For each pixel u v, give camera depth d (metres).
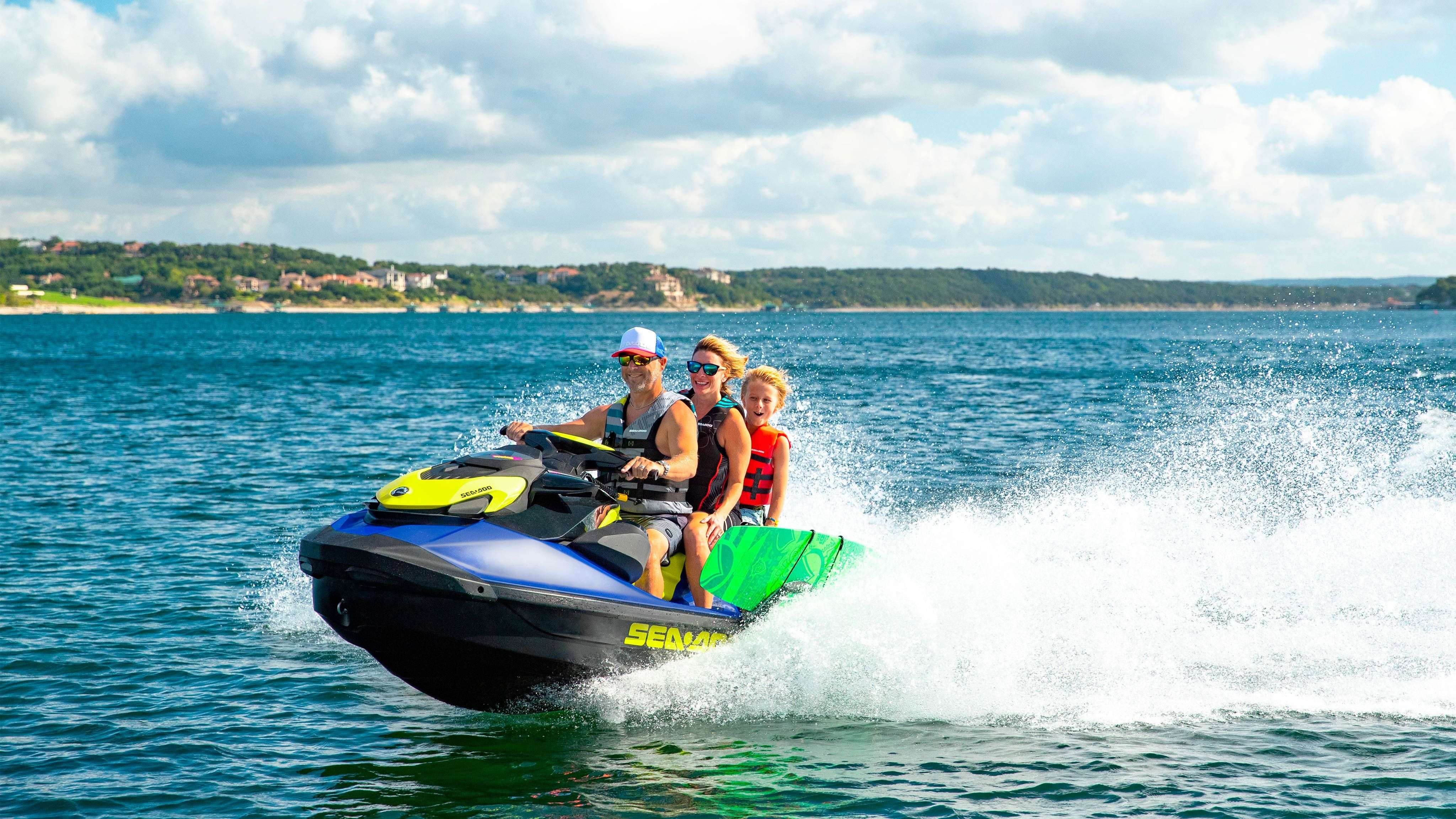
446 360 52.75
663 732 5.71
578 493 5.71
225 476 14.25
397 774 5.19
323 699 6.19
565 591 5.50
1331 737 5.56
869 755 5.39
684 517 6.21
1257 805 4.79
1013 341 80.12
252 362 50.12
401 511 5.58
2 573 8.93
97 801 4.91
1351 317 162.50
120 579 8.78
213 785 5.08
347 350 66.75
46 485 13.46
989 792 4.96
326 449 17.23
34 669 6.63
